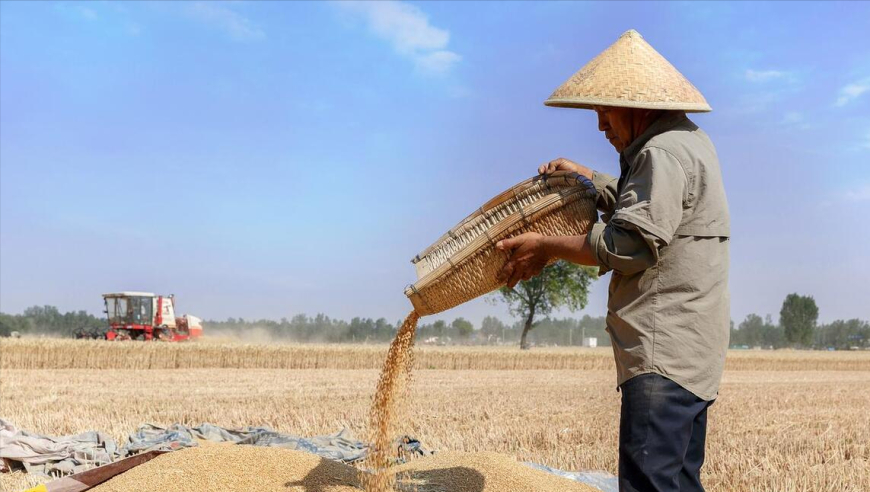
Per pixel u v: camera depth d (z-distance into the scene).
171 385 20.56
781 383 27.97
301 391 19.20
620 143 4.10
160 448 6.80
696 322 3.68
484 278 4.29
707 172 3.73
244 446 5.40
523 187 4.40
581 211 4.22
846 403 18.75
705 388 3.69
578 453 9.37
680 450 3.68
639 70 3.90
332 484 4.90
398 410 4.78
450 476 5.39
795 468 8.42
